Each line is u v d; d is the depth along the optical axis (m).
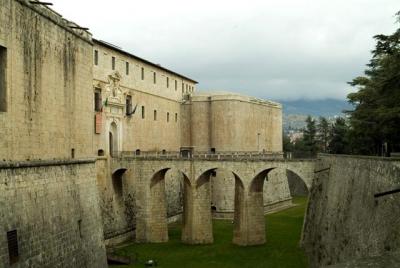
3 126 28.47
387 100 47.16
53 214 34.34
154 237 66.56
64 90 38.41
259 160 62.19
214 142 94.00
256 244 62.12
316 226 49.81
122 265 53.22
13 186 29.14
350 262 16.73
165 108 89.19
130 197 71.44
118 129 70.81
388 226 25.08
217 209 88.12
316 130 148.50
